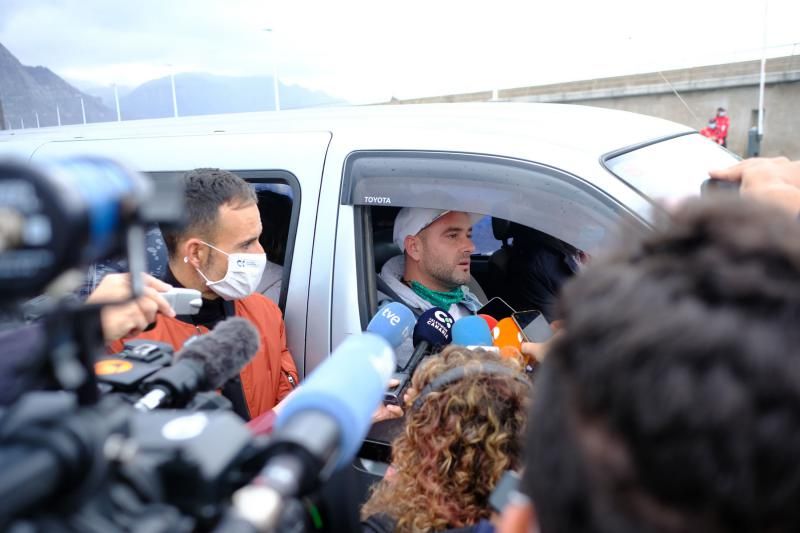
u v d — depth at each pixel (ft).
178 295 5.17
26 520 1.58
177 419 2.19
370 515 4.55
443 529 3.96
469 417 3.97
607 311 1.51
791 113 62.64
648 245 1.65
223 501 1.98
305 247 7.93
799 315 1.34
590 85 71.20
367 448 6.57
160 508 1.85
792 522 1.32
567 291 1.73
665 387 1.35
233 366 3.56
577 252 9.16
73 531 1.64
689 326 1.37
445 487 3.98
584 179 6.58
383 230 9.20
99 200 1.53
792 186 3.84
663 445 1.36
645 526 1.44
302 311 7.88
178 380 3.21
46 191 1.38
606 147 7.05
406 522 4.10
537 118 7.82
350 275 7.66
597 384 1.49
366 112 8.94
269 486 1.83
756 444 1.29
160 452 2.00
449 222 8.66
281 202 8.65
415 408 4.33
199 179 7.04
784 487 1.30
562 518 1.64
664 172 7.21
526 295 9.96
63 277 1.52
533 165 6.82
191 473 1.92
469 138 7.27
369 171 7.69
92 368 1.85
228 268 7.06
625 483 1.45
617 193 6.42
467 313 9.47
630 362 1.41
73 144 10.41
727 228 1.53
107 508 1.77
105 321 4.50
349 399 2.20
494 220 10.57
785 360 1.29
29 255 1.40
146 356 3.62
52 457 1.58
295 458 1.97
